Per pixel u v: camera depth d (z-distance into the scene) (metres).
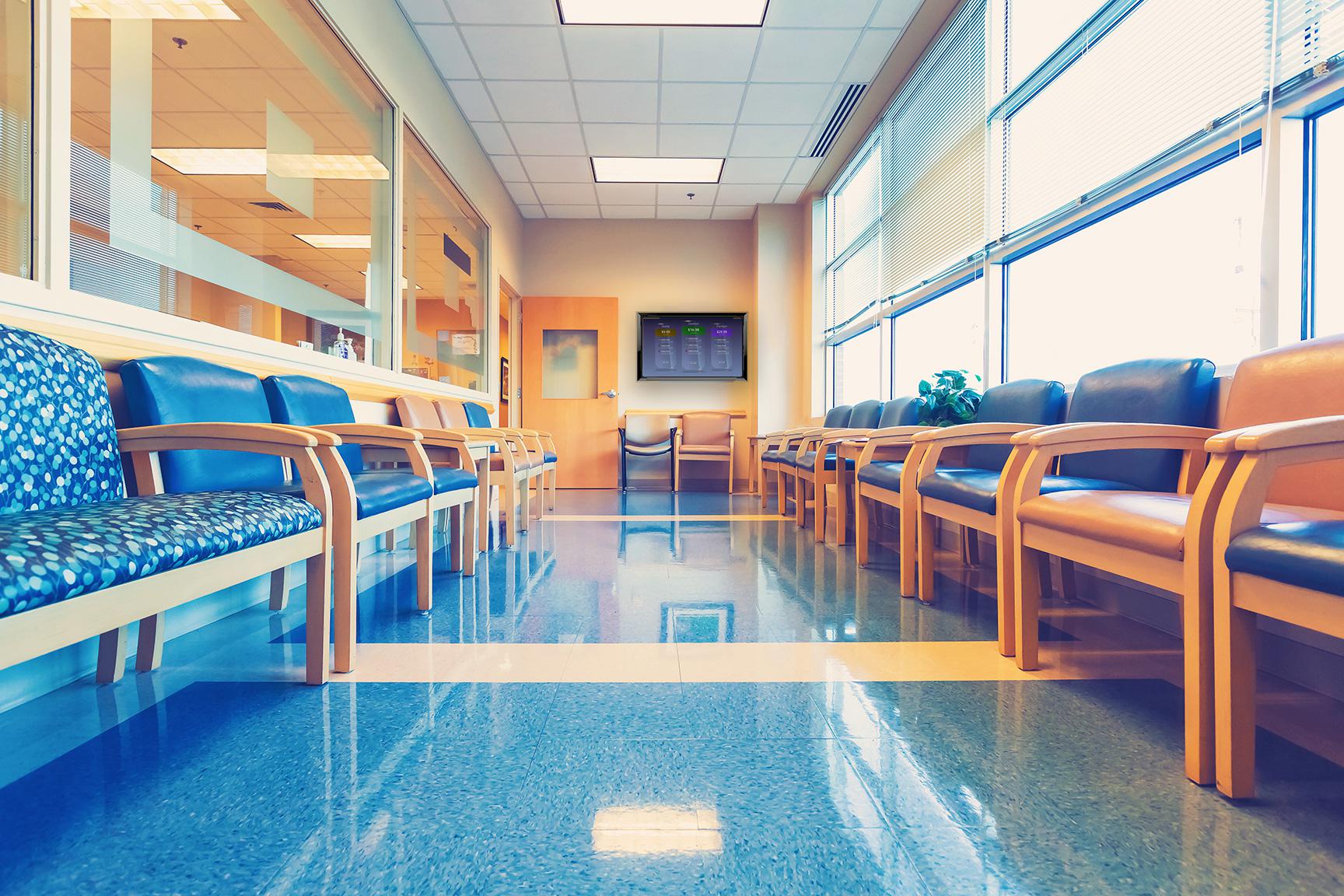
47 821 0.96
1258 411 1.46
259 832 0.94
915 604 2.22
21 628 0.77
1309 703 1.41
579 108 4.76
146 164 1.80
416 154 3.94
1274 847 0.91
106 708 1.36
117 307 1.65
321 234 2.79
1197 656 1.07
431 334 4.16
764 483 5.25
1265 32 1.93
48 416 1.21
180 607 1.87
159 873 0.85
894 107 4.57
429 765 1.13
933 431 2.27
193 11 2.01
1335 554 0.85
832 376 6.49
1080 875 0.85
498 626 1.96
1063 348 3.07
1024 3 3.21
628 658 1.68
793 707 1.38
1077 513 1.37
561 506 5.38
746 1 3.64
